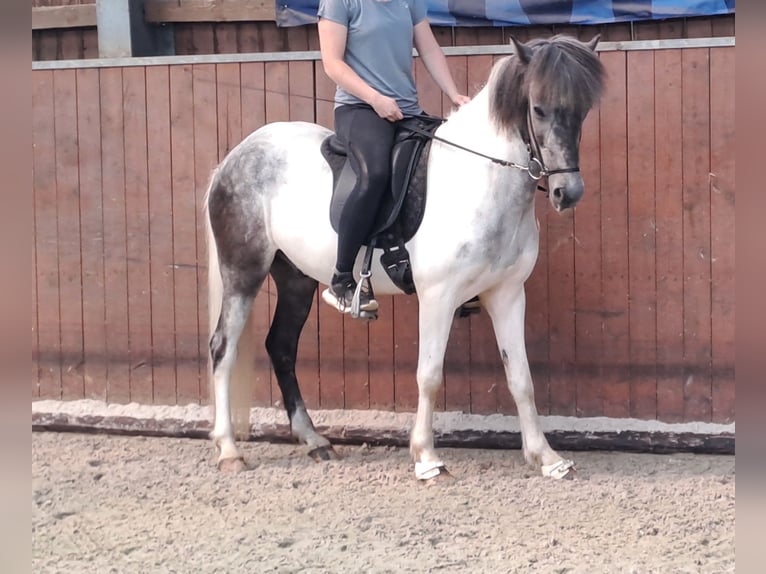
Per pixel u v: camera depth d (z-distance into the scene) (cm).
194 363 533
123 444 511
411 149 414
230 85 518
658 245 480
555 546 350
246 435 480
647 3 489
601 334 488
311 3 522
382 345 508
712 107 470
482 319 496
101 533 376
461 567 333
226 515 394
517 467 452
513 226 402
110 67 530
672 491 410
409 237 412
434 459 425
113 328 541
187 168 527
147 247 534
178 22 545
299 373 519
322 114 510
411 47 424
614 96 479
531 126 379
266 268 458
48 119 540
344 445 503
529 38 512
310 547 355
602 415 490
